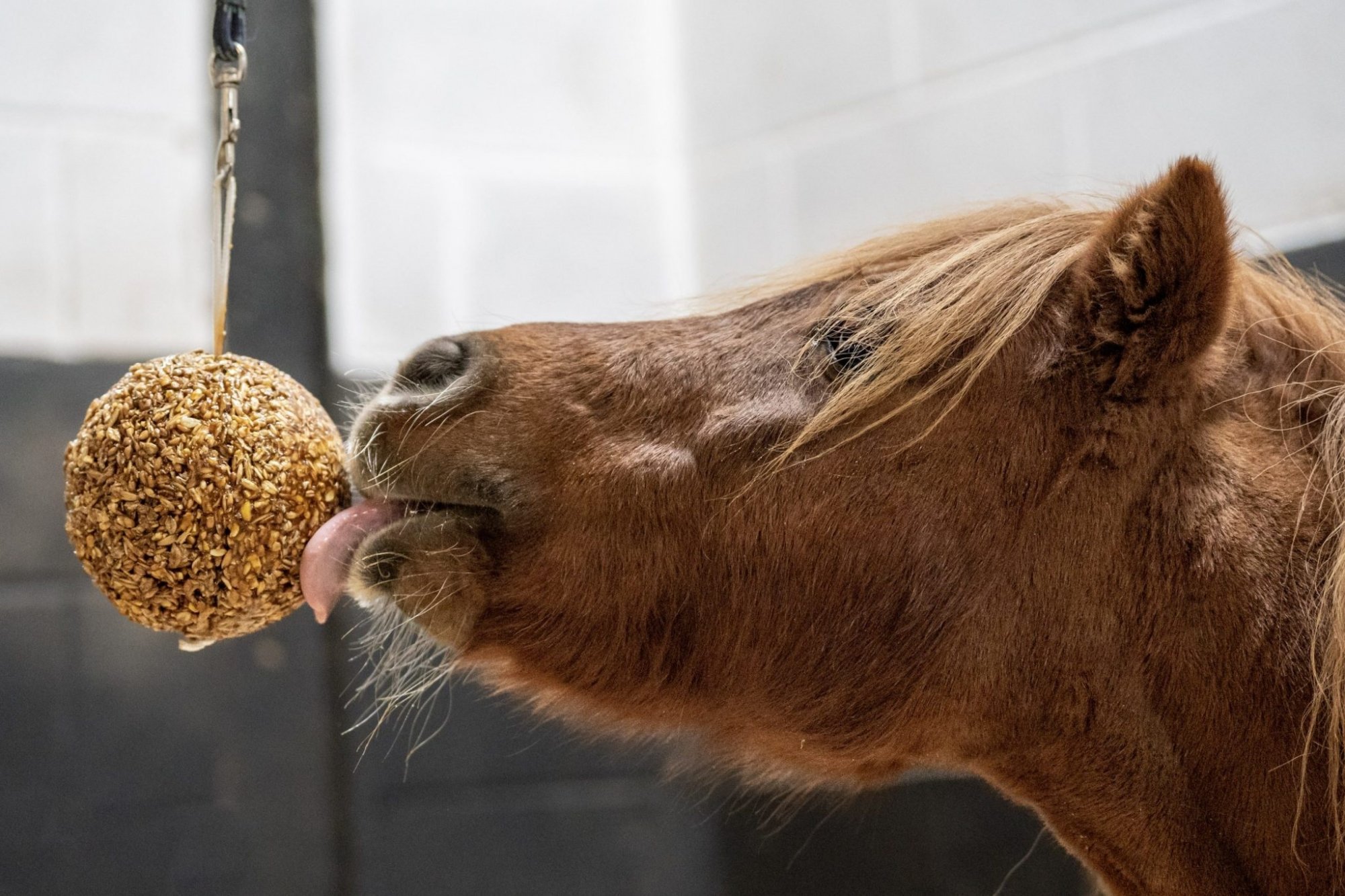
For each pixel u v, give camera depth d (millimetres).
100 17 2432
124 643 2346
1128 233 1028
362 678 2475
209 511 987
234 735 2396
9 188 2346
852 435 1094
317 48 2549
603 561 1104
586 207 2959
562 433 1106
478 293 2803
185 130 2494
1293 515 1070
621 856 2656
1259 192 2121
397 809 2500
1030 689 1110
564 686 1188
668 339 1166
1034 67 2430
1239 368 1119
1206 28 2182
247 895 2375
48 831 2271
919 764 1262
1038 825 2273
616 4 3020
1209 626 1058
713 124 3041
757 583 1113
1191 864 1094
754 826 2674
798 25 2842
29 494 2305
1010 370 1078
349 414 1689
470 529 1090
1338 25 2018
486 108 2850
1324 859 1028
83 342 2385
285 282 2479
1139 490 1070
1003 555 1084
